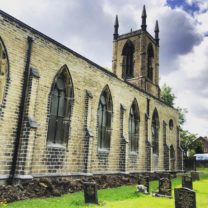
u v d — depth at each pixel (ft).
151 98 112.57
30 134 51.62
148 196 58.29
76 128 67.62
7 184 49.21
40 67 58.80
